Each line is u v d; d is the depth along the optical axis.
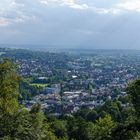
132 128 23.28
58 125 52.31
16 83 18.17
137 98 24.70
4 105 16.84
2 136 15.77
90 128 50.19
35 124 16.59
